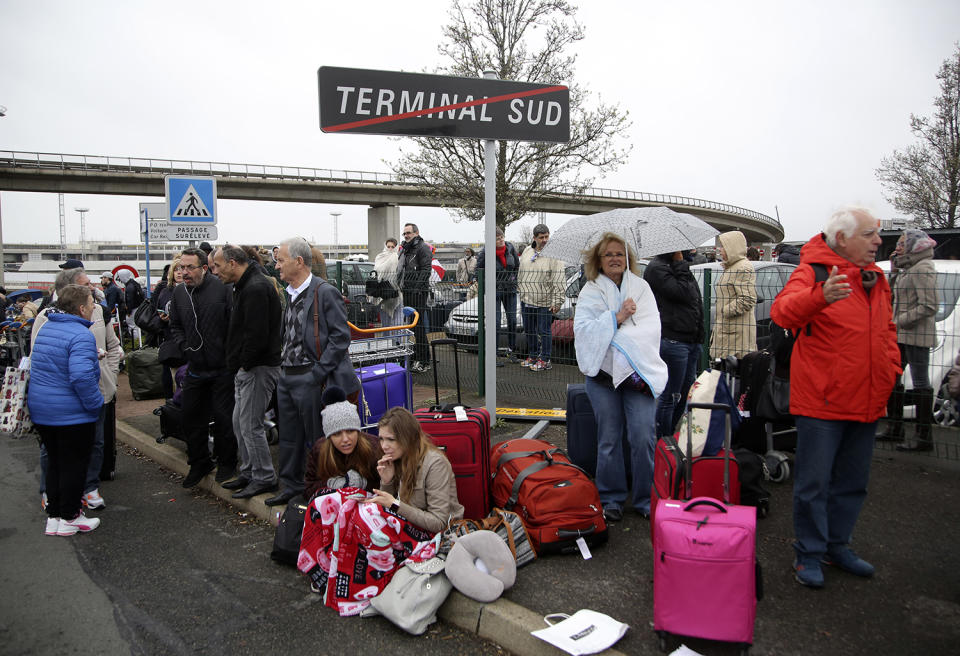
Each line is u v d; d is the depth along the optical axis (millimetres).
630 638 2965
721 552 2734
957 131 18953
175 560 4270
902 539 3869
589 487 3873
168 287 8773
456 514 3721
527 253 8922
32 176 38812
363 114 5199
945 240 9367
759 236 69188
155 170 42500
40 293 16625
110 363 5699
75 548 4496
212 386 5523
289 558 4082
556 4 16375
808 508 3316
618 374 4078
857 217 3133
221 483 5406
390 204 51625
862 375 3162
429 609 3283
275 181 46656
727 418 3277
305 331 4555
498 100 5512
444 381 8773
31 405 4496
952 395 3453
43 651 3240
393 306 9102
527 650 3012
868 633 2932
